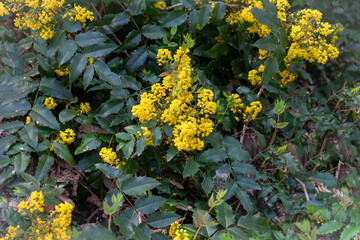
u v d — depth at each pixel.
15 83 0.71
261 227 0.62
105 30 0.81
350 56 0.96
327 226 0.64
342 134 0.84
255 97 0.82
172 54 0.81
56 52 0.73
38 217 0.57
